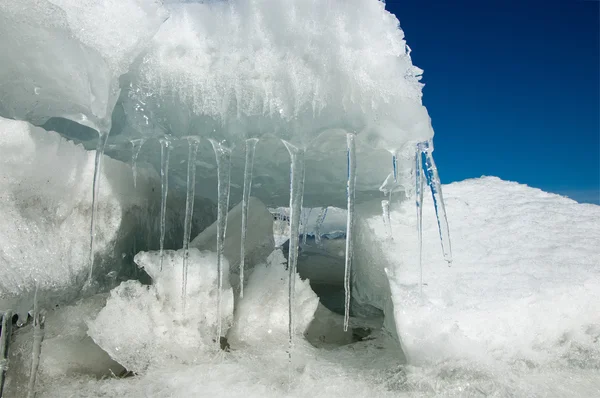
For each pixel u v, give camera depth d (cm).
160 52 281
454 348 270
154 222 385
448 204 446
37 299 286
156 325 303
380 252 359
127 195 335
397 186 399
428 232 386
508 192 487
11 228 271
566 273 314
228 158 296
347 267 300
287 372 292
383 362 306
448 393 255
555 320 285
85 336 308
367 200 456
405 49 297
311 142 296
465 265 332
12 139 267
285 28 279
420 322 273
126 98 287
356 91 281
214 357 309
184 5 284
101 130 274
